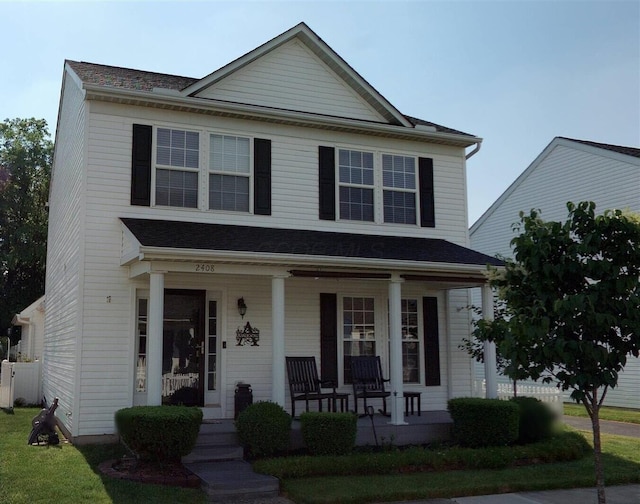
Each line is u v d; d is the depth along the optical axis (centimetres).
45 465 873
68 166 1380
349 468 901
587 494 834
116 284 1107
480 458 961
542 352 591
